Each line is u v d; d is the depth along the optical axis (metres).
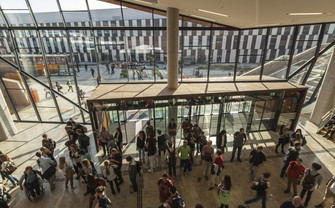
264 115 11.09
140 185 7.26
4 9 9.23
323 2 4.96
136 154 9.28
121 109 9.05
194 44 10.41
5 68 10.84
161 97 9.15
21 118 12.71
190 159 7.85
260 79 11.72
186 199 6.58
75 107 12.27
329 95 11.20
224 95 9.72
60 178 7.77
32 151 9.70
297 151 6.93
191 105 9.71
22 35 9.92
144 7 9.39
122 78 11.01
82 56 10.43
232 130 10.91
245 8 6.20
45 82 11.21
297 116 11.01
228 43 10.53
